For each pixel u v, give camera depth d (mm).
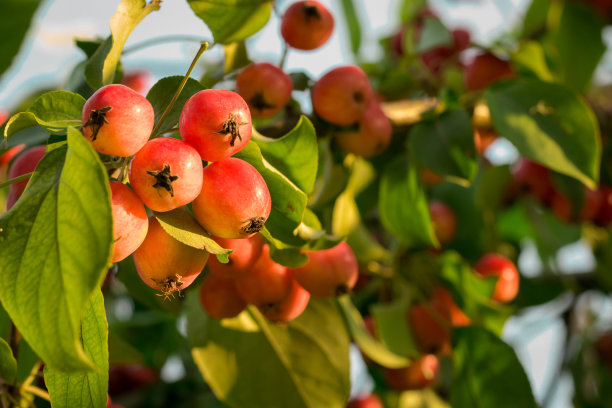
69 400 427
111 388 755
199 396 751
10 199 469
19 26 508
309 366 544
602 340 901
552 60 789
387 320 629
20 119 419
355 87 541
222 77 556
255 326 550
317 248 456
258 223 416
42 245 376
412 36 780
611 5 806
